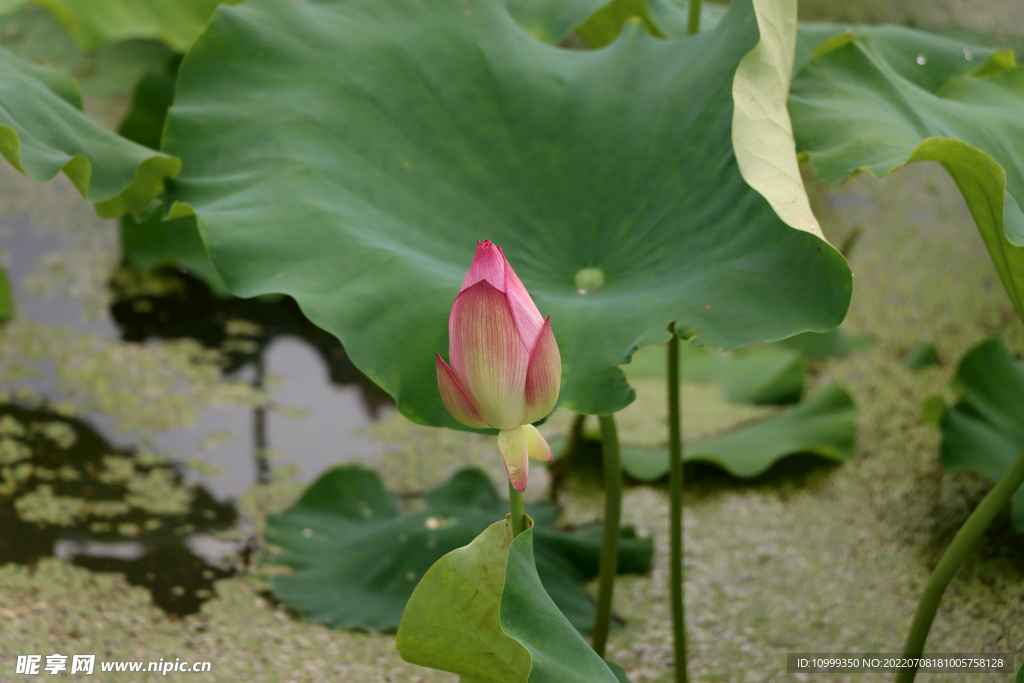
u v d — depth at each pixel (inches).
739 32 91.3
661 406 133.6
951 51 98.6
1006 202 86.7
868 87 91.2
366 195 89.5
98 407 125.6
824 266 84.3
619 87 92.8
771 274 85.6
